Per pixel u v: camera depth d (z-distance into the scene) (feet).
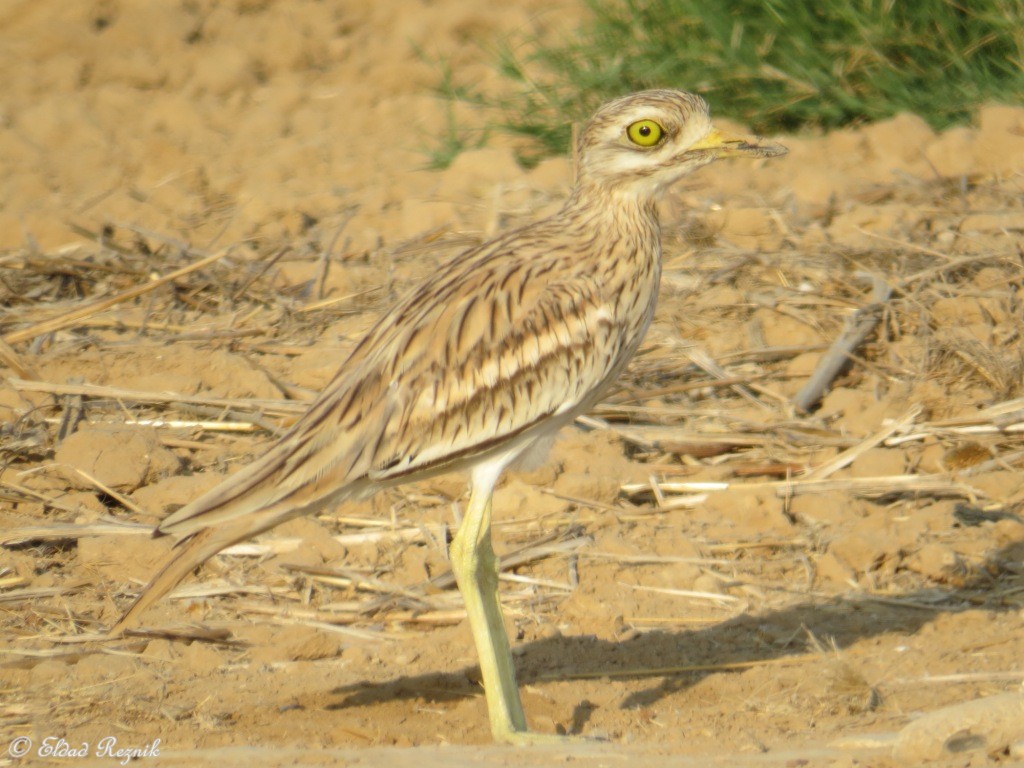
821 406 42.24
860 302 46.14
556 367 28.63
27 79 70.49
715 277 48.11
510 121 62.95
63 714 28.40
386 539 36.19
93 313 46.68
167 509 37.29
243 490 26.50
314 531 36.17
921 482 37.91
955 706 25.31
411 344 28.07
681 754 25.77
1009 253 47.80
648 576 34.50
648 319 30.37
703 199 53.78
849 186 54.19
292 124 67.15
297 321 47.14
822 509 37.04
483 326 28.30
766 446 40.06
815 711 28.30
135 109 68.44
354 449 27.32
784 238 50.49
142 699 29.12
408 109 67.56
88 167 61.82
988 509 37.04
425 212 54.34
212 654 31.17
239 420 41.42
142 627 32.30
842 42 60.54
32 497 37.60
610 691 29.94
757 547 35.73
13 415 41.11
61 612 32.89
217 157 63.36
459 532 28.35
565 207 30.76
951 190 53.88
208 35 75.15
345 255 52.03
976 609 32.81
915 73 61.05
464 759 25.61
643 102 29.78
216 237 53.83
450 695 29.96
